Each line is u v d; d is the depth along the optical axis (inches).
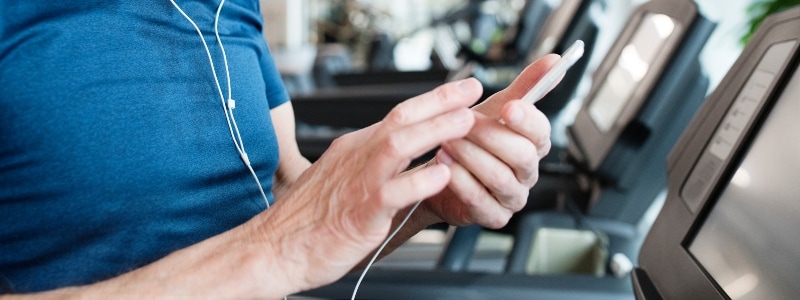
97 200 29.0
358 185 23.9
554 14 125.6
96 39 28.9
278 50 144.1
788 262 25.7
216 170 32.8
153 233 30.3
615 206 67.1
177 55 31.8
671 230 36.7
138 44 30.2
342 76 156.1
